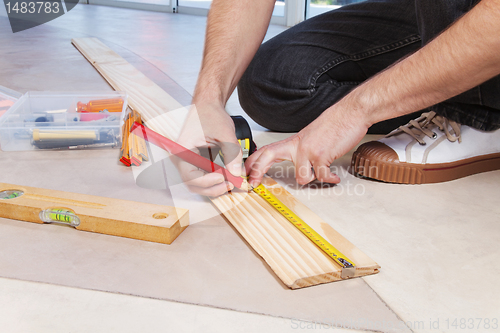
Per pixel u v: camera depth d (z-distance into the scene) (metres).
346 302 0.69
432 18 1.13
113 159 1.24
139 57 2.59
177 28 4.40
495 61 0.76
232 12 1.12
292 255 0.78
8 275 0.72
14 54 2.74
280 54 1.49
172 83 1.44
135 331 0.61
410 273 0.77
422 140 1.16
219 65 1.09
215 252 0.81
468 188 1.14
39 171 1.14
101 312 0.64
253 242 0.82
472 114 1.16
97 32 3.94
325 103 1.46
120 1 6.95
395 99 0.91
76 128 1.31
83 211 0.87
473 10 0.76
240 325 0.63
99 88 1.88
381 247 0.85
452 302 0.70
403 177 1.14
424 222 0.95
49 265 0.76
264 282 0.73
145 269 0.75
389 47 1.41
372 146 1.18
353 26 1.48
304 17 4.27
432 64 0.82
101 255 0.79
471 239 0.88
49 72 2.24
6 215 0.91
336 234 0.86
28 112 1.53
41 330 0.60
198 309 0.66
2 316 0.63
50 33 3.85
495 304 0.69
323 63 1.45
